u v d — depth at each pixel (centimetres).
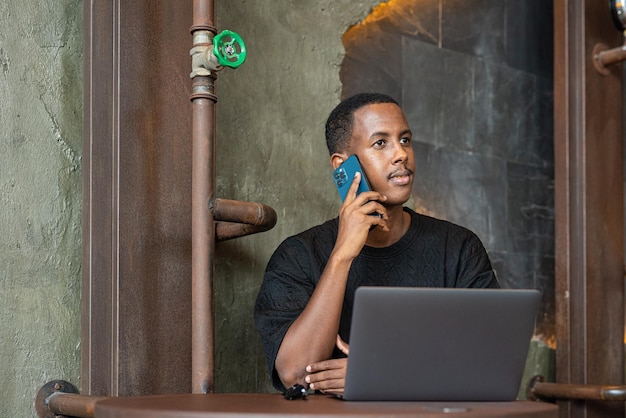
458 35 356
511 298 160
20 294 225
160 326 229
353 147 225
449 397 164
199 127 218
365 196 210
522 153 380
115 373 221
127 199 225
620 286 356
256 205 230
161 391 228
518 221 375
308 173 298
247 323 274
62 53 239
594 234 346
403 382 162
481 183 359
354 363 159
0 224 223
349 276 224
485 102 364
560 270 346
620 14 356
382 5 327
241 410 145
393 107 226
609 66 356
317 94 303
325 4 308
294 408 150
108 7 232
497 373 164
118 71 227
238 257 273
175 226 235
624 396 314
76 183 239
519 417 149
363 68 319
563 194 346
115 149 225
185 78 241
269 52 289
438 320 158
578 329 342
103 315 226
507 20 379
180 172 237
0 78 226
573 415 338
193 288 217
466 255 231
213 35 218
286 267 222
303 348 201
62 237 235
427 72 341
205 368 216
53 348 230
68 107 239
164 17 237
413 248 228
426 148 337
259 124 283
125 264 224
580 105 346
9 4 229
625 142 410
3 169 225
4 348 221
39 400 225
